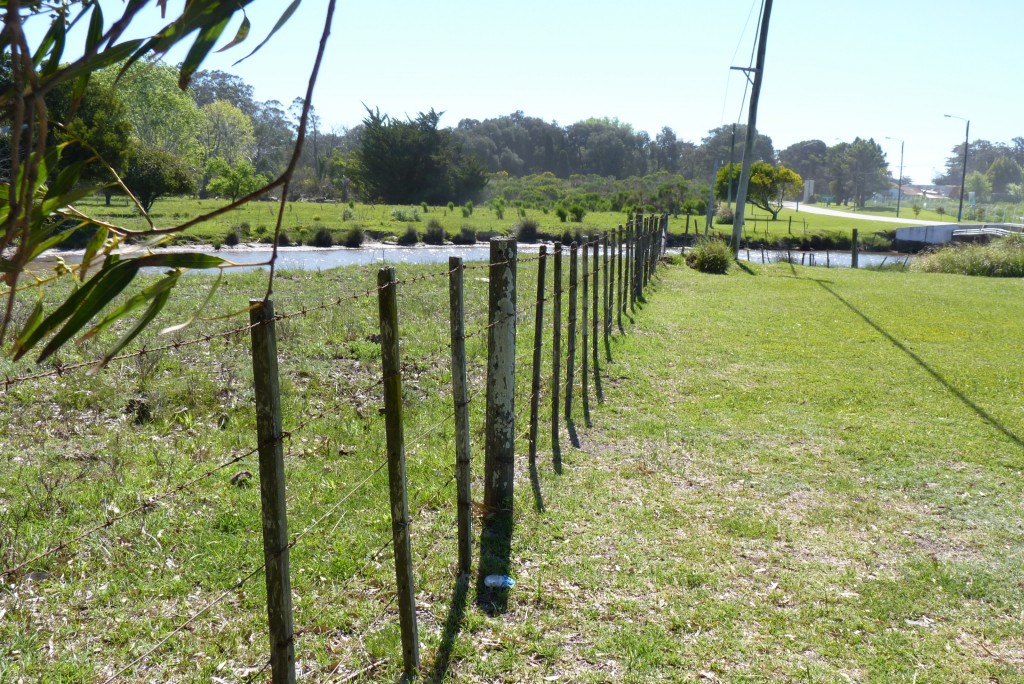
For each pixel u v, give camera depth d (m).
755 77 26.56
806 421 8.54
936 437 8.07
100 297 1.27
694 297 17.12
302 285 16.53
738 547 5.45
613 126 134.75
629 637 4.28
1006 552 5.52
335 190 83.00
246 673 3.70
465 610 4.42
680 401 9.16
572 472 6.71
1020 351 12.18
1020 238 27.66
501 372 5.48
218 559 4.67
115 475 5.73
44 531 4.79
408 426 7.46
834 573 5.13
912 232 51.72
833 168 145.38
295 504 5.47
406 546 3.77
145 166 42.62
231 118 89.56
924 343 12.66
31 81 1.00
